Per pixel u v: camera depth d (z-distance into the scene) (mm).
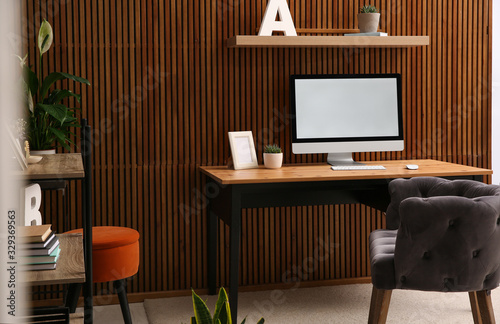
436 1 3602
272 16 3191
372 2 3506
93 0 3143
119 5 3176
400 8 3549
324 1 3445
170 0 3242
